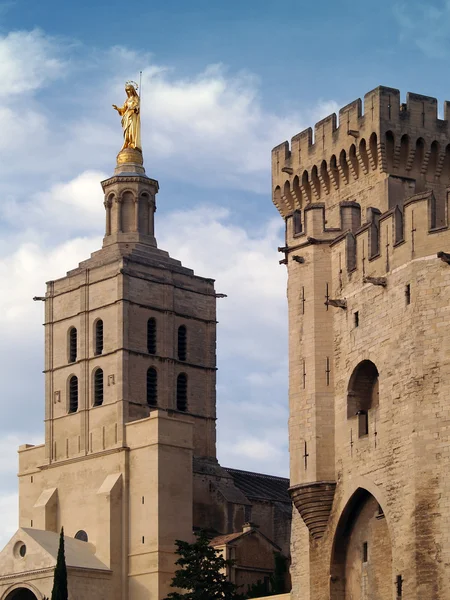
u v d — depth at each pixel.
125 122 176.75
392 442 77.12
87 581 149.38
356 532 81.25
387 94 87.00
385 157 86.56
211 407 171.38
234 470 181.50
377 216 82.31
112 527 154.50
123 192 173.12
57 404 167.75
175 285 170.50
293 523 85.50
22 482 167.75
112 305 165.62
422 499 74.12
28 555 149.50
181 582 129.38
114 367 163.25
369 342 80.31
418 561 73.69
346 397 82.00
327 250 85.06
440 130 87.88
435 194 83.75
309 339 84.44
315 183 91.75
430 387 75.06
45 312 172.25
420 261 76.62
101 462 159.50
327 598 81.50
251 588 152.38
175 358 168.50
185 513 154.50
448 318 75.12
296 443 84.00
